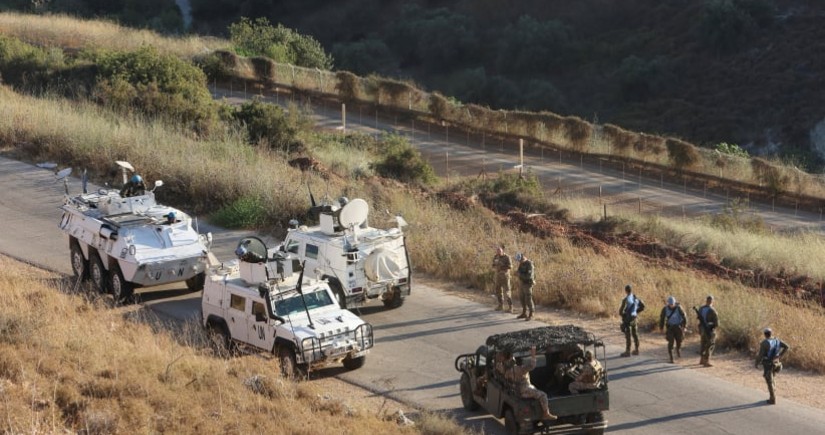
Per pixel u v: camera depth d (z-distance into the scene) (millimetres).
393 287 42656
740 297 43719
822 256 55531
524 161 87000
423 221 54938
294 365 34875
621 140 88062
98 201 46344
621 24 178250
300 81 108125
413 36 188000
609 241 57344
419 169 72000
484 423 31859
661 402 33938
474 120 96438
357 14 199375
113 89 81500
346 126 96000
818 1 160375
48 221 56562
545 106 164000
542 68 175875
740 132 144000
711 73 156875
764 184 80062
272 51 117438
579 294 44906
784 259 54875
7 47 100375
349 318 36344
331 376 36219
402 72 186125
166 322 41156
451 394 34500
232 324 37562
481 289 47219
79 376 29625
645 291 44812
